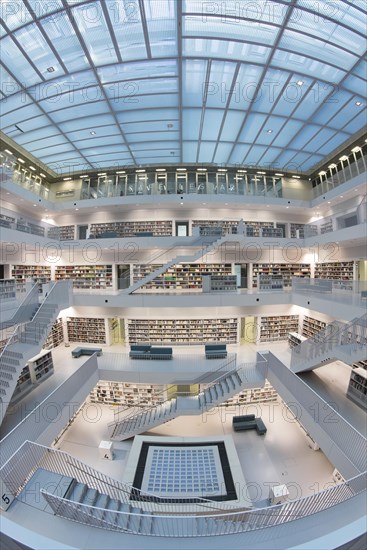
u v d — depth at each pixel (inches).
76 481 204.2
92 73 398.6
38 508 157.2
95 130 531.5
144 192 685.9
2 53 358.6
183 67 390.9
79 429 417.1
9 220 532.1
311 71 394.9
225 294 528.1
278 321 570.9
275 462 352.8
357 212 498.0
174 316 557.0
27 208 633.0
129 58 374.6
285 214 701.3
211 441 355.3
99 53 366.9
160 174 706.2
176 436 385.4
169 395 462.6
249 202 631.2
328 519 139.9
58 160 652.7
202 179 703.1
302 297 494.9
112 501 219.6
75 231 691.4
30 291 389.7
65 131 530.0
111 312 556.1
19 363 304.8
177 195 615.5
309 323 544.4
